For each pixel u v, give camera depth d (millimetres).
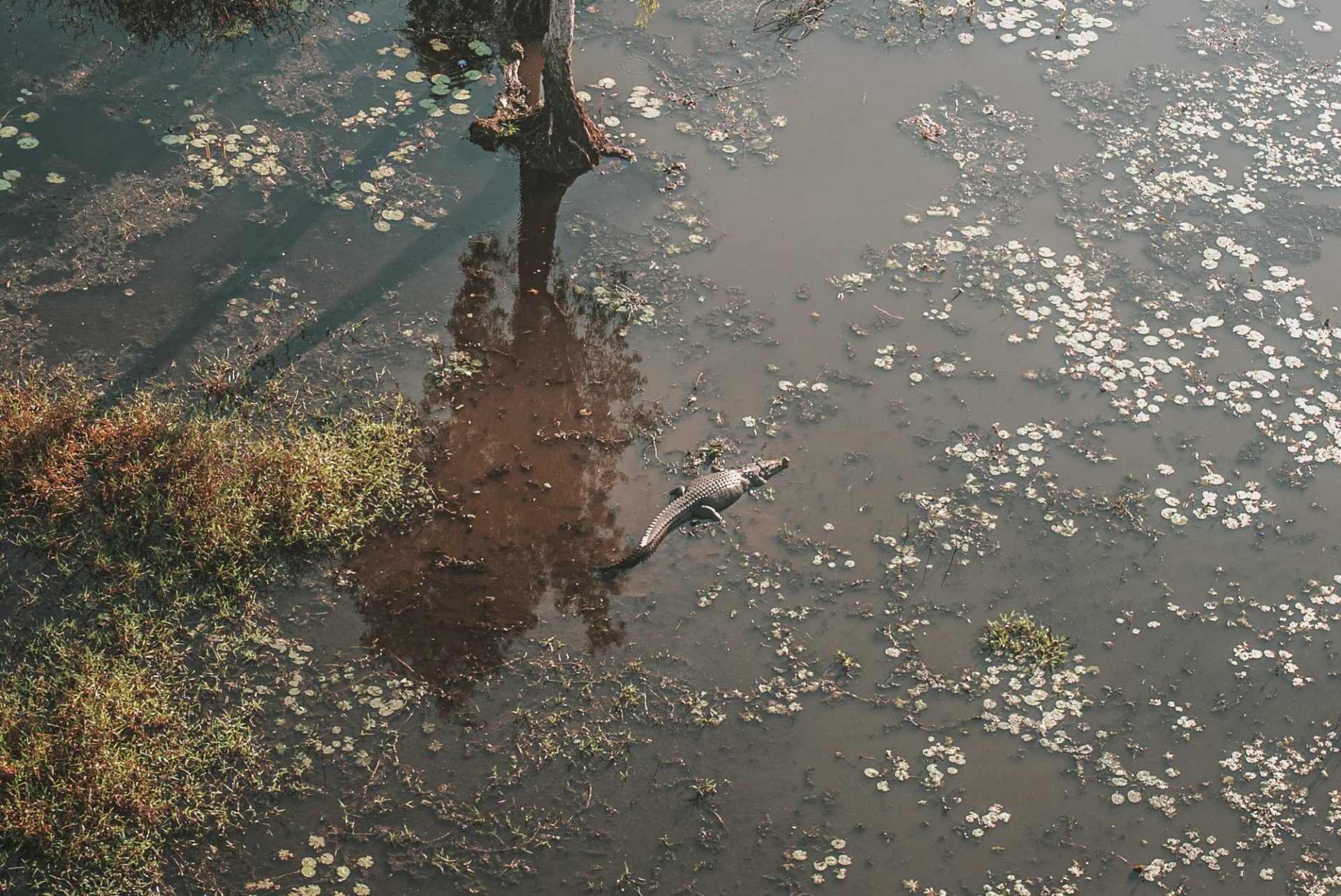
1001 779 10578
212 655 10820
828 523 12383
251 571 11438
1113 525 12594
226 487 11828
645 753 10492
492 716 10625
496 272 14570
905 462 13031
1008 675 11297
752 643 11352
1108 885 9977
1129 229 15781
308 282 14180
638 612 11484
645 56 17766
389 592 11469
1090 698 11195
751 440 13109
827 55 18219
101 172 15078
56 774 9820
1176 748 10898
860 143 16766
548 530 12086
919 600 11812
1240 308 14883
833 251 15211
